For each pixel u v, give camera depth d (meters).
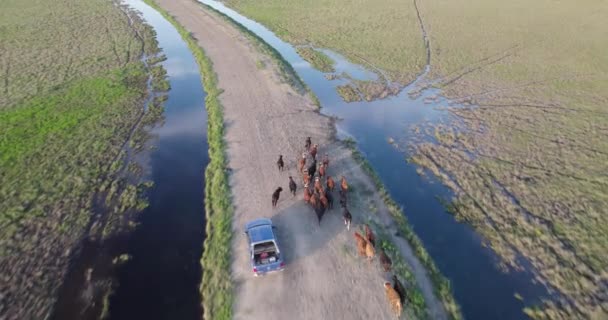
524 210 21.64
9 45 47.53
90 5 68.94
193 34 53.03
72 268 18.02
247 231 18.41
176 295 16.83
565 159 26.05
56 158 25.94
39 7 66.06
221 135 28.64
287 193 22.36
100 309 16.19
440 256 19.09
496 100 34.78
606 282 17.33
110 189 23.25
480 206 22.09
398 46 48.09
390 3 68.00
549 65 42.03
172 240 19.77
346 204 21.55
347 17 60.62
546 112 32.38
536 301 16.72
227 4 71.81
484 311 16.39
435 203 22.55
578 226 20.39
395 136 29.41
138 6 70.69
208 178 24.25
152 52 46.94
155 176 24.75
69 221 20.66
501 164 25.66
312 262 17.94
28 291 16.81
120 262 18.39
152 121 31.28
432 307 16.14
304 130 29.48
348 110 33.19
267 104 33.47
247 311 15.71
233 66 41.91
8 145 27.19
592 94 35.44
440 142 28.52
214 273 17.52
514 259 18.70
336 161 25.73
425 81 38.91
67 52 45.84
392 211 21.42
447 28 54.56
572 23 54.56
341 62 43.91
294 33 54.16
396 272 17.47
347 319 15.37
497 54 45.34
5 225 20.23
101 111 32.34
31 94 34.97
